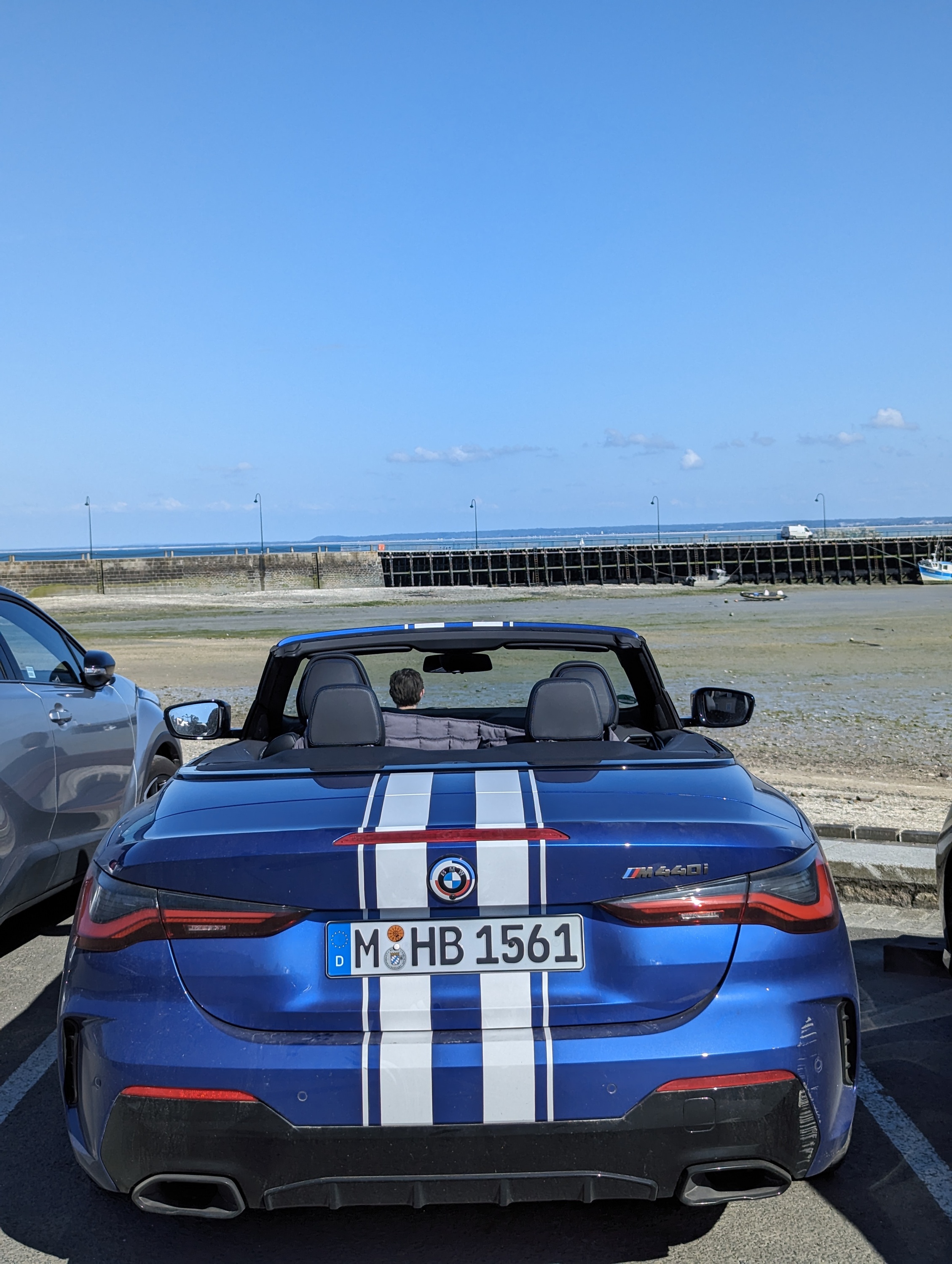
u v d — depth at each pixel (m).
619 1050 2.13
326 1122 2.11
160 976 2.22
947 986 4.27
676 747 3.07
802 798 8.02
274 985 2.20
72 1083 2.38
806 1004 2.24
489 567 98.31
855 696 17.31
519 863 2.20
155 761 5.87
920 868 5.38
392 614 54.62
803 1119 2.20
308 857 2.21
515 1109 2.11
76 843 4.82
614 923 2.22
